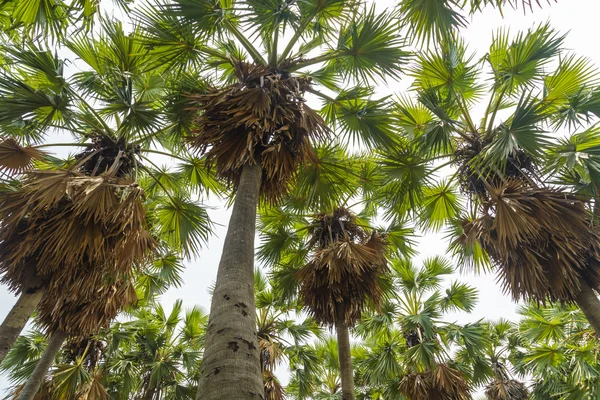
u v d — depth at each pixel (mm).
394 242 7215
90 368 7445
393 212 6531
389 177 6043
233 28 4430
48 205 3648
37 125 4605
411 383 7289
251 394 2020
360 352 10297
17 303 3656
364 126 5332
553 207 4246
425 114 6094
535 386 9227
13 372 6879
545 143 4363
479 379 8172
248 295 2590
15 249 3820
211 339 2299
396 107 5594
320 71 5438
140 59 4980
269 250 7262
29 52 4348
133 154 4914
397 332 8883
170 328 9773
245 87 4086
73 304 4492
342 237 6324
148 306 9148
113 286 4891
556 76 4996
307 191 5984
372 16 4391
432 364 7207
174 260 7250
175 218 6059
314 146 5008
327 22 4832
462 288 8422
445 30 3686
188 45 4480
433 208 6672
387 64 4598
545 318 7430
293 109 4023
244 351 2219
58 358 7668
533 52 5027
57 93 4527
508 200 4383
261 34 4074
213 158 3988
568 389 7148
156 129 5148
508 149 4355
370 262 5535
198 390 2092
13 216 3795
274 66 4445
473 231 5039
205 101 4121
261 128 3641
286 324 9312
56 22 4125
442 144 5625
